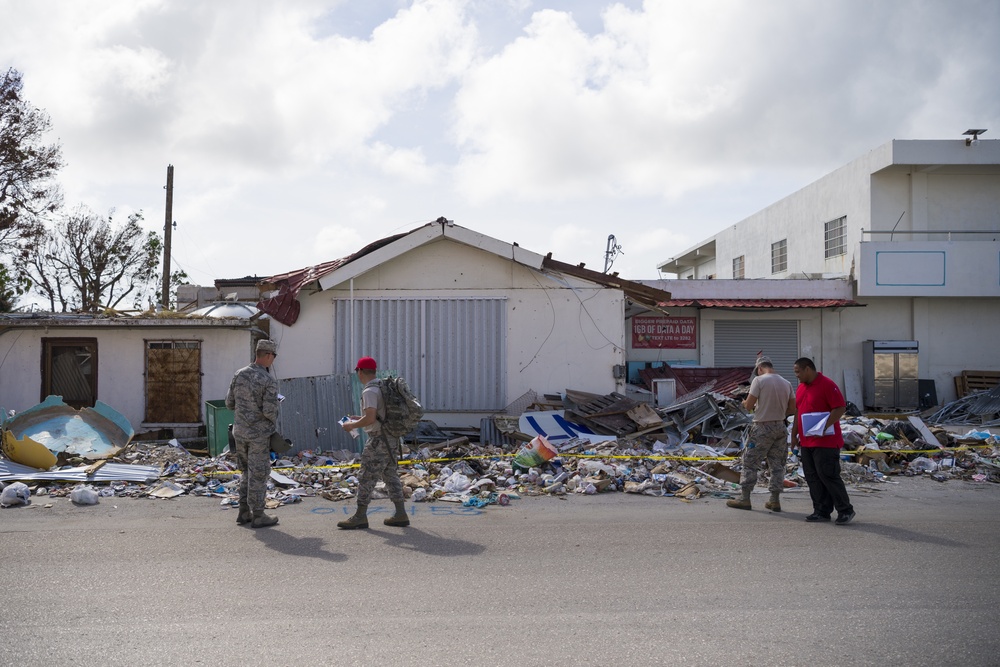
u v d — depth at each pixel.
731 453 11.91
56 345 14.41
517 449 12.30
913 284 21.70
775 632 4.57
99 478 9.73
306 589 5.41
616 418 13.00
